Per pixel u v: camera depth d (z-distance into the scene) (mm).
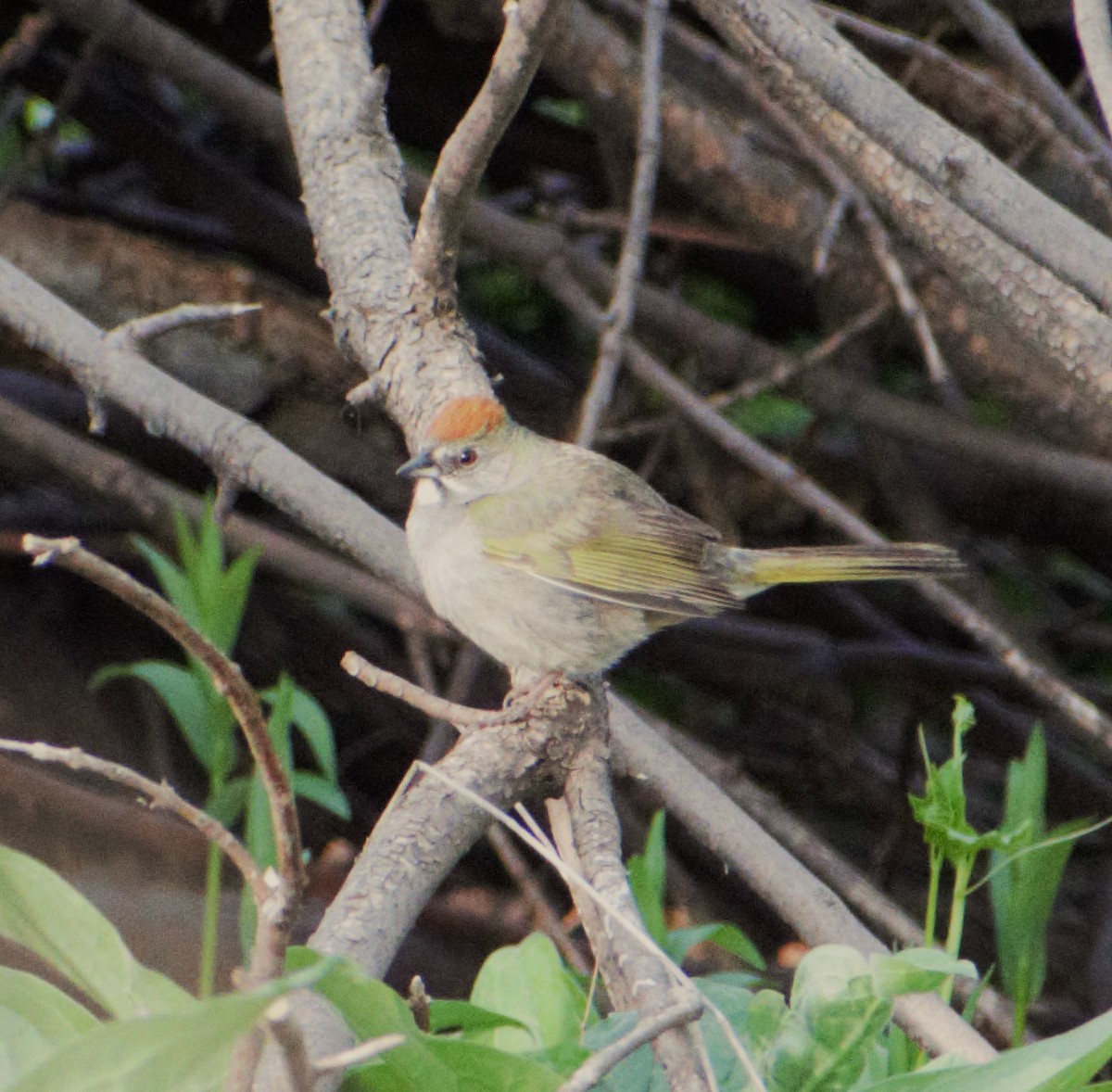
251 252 13062
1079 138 10031
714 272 13711
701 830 7188
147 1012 3727
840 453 13039
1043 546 13508
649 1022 4090
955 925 5473
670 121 11406
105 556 11539
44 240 11547
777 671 12844
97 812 8891
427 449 7914
